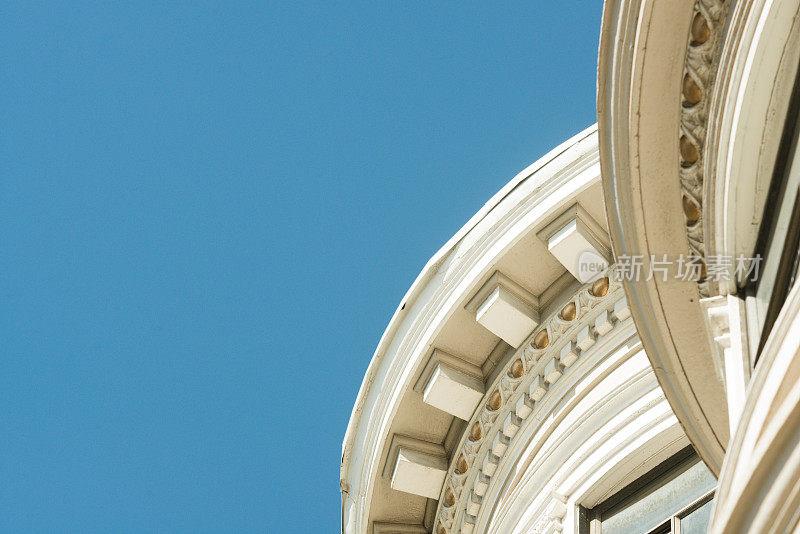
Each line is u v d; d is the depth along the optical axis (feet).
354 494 95.45
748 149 43.62
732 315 43.86
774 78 43.01
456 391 86.89
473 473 88.63
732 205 44.06
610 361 77.10
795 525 32.35
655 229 50.39
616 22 48.67
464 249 84.33
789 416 32.22
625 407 73.41
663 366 53.47
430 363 87.92
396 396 89.45
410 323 88.33
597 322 79.00
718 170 45.55
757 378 34.88
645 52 47.47
